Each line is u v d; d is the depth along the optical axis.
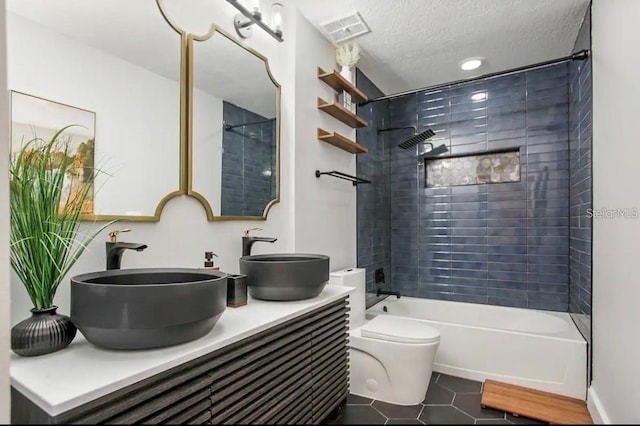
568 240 2.79
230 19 1.81
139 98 1.35
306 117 2.28
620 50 1.53
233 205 1.78
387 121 3.54
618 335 1.51
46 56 1.08
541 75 2.92
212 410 1.01
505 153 3.10
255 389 1.18
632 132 1.38
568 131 2.80
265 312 1.34
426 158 3.41
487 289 3.11
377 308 3.09
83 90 1.17
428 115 3.38
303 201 2.25
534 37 2.49
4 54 0.98
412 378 1.83
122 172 1.28
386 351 1.91
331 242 2.54
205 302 0.98
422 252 3.39
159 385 0.86
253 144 1.92
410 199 3.45
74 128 1.14
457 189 3.26
